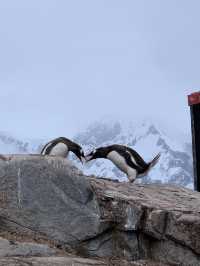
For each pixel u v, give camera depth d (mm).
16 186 13797
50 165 14094
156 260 14359
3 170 13828
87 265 12102
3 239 12383
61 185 14039
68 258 12320
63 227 13859
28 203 13781
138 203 14492
